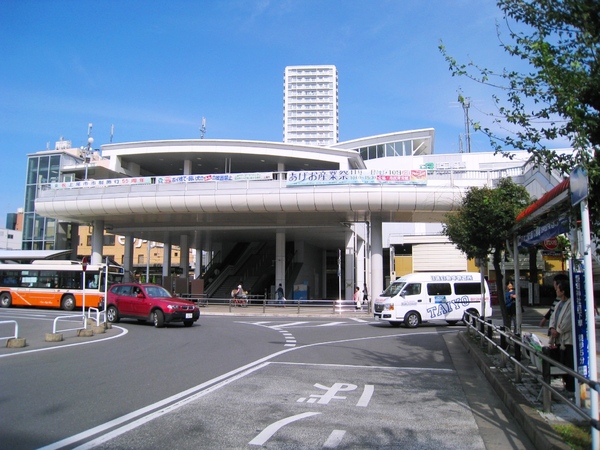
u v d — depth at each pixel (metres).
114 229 41.19
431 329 20.69
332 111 166.50
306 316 29.28
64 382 8.58
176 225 39.81
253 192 31.48
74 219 37.72
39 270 29.78
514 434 5.91
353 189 30.59
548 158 5.74
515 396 7.11
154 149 40.62
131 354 12.09
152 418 6.33
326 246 54.94
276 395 7.86
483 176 30.84
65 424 6.01
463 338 15.09
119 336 16.25
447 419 6.59
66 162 55.56
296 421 6.34
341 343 15.34
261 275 43.62
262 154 40.34
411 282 21.97
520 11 5.71
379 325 22.75
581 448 4.86
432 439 5.70
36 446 5.17
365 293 37.03
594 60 5.25
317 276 55.19
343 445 5.41
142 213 34.03
